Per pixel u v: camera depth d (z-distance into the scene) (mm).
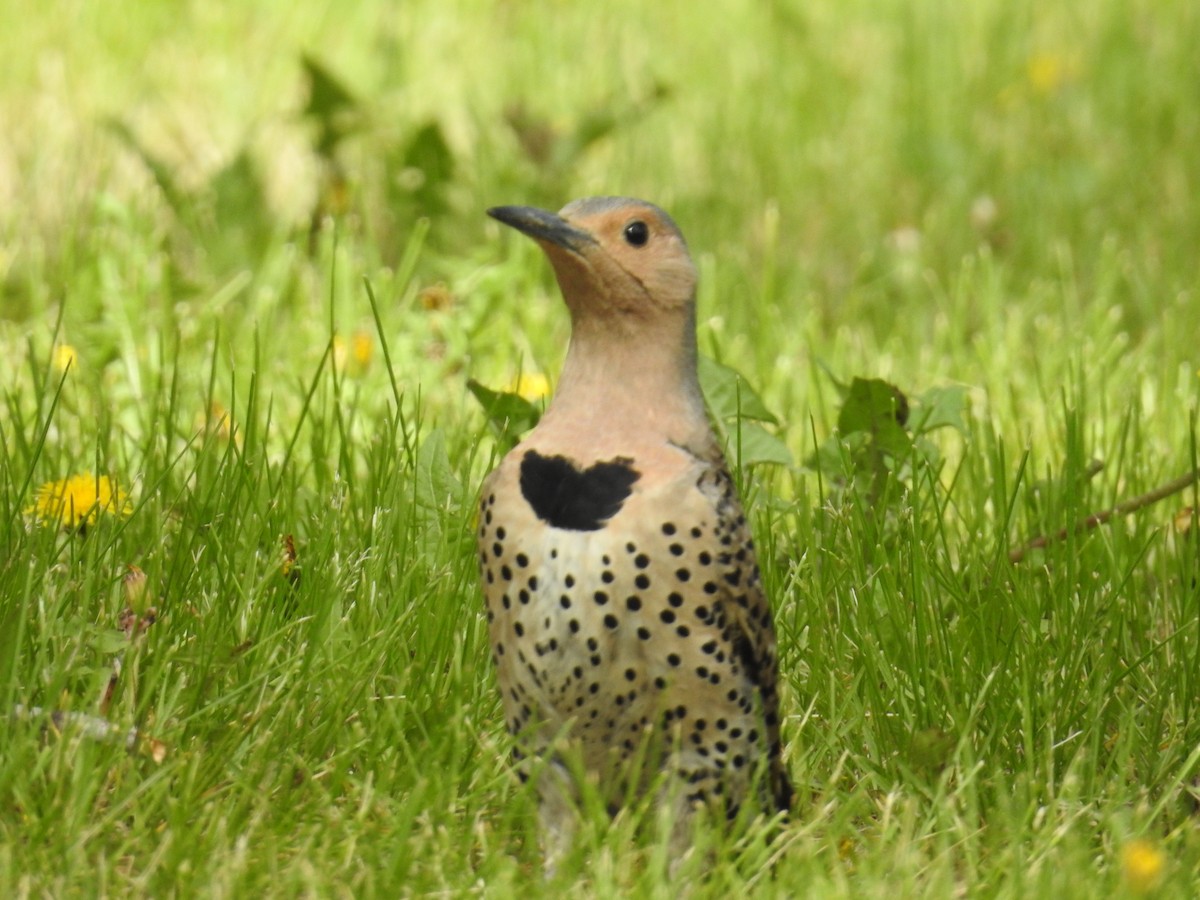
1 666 7066
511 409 9172
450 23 20047
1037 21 20859
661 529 6414
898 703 7867
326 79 13977
